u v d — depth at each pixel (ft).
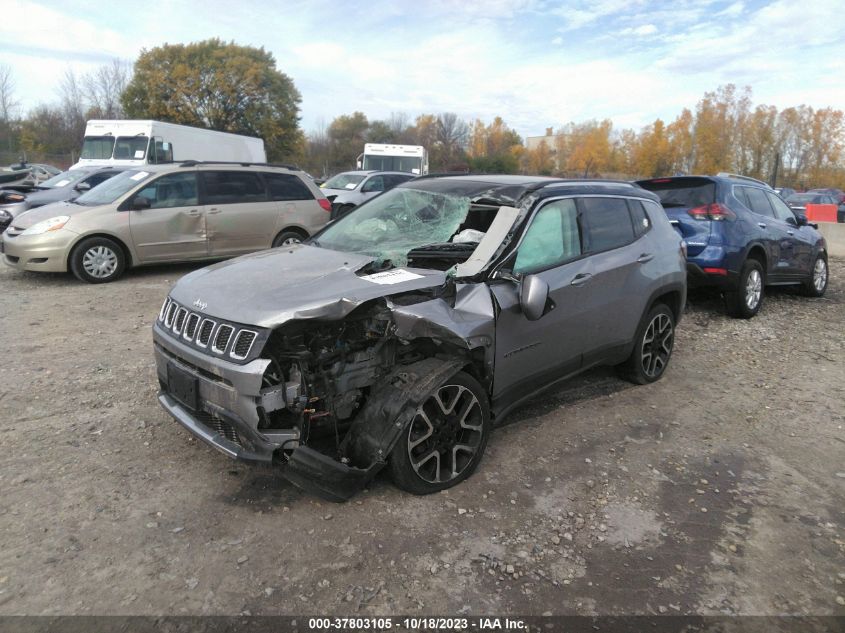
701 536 10.57
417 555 9.77
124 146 52.21
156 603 8.52
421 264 12.73
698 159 178.40
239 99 141.18
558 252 13.88
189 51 136.46
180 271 32.45
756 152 175.52
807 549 10.29
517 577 9.37
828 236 55.57
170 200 30.14
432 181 15.89
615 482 12.27
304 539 10.03
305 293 10.57
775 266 27.40
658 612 8.74
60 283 28.60
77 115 153.17
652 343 17.58
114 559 9.37
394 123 236.02
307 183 34.73
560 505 11.36
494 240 12.70
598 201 15.49
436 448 11.36
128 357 18.37
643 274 16.11
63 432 13.37
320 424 10.85
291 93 149.59
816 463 13.38
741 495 11.95
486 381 12.17
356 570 9.36
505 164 186.80
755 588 9.30
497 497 11.53
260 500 11.06
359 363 11.16
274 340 10.21
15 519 10.22
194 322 10.98
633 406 16.20
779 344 22.59
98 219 28.27
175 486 11.41
